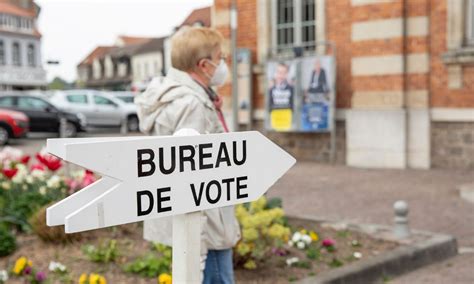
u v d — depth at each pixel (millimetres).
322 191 10141
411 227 7402
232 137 2301
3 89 65500
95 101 25766
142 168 2029
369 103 13125
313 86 13805
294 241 5727
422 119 12531
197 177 2193
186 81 3199
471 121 12039
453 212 8203
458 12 11953
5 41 65438
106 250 5211
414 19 12500
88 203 1896
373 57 12984
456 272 5543
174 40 3279
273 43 14898
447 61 12078
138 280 4695
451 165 12391
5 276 4617
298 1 14414
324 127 13727
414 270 5602
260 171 2408
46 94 28297
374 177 11562
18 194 6613
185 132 2260
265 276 4879
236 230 3252
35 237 5832
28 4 70000
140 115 3287
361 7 13094
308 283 4691
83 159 1877
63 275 4750
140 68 78062
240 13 15250
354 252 5637
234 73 12375
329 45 13938
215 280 3242
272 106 14438
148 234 3221
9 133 20016
